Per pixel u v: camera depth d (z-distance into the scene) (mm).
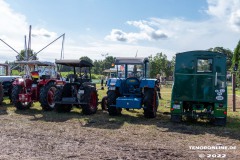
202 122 9805
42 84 12086
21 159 5359
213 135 7785
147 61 11539
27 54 25266
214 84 9203
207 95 9242
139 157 5602
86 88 10883
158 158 5562
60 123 9055
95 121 9531
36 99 12008
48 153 5781
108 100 10648
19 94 11523
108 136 7383
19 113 10977
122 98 10398
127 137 7312
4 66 19172
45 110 11711
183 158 5598
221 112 9094
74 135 7406
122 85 10844
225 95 9102
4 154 5652
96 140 6922
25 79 12031
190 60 9469
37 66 13508
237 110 13297
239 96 22344
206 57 9312
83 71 12109
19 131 7754
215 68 9219
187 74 9461
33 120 9508
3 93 13938
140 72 11375
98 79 43781
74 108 12578
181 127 8805
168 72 48000
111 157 5570
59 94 11086
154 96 10547
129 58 11344
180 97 9508
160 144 6676
